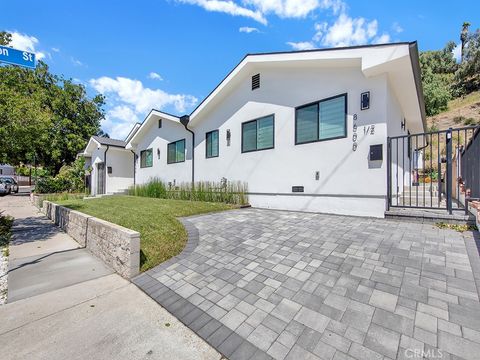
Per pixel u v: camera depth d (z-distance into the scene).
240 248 4.10
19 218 9.52
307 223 5.32
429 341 1.91
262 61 7.59
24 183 38.88
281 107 7.67
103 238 4.50
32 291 3.29
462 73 33.53
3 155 6.89
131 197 12.59
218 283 3.11
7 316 2.69
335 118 6.46
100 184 17.98
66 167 23.41
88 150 18.72
